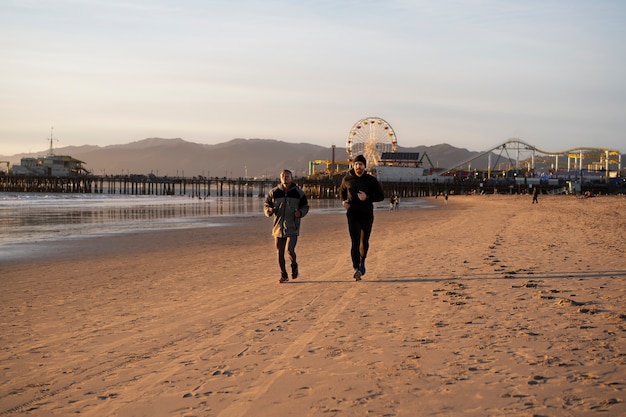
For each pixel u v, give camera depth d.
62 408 4.71
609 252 14.65
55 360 6.21
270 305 9.01
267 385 5.03
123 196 146.75
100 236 26.27
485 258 14.23
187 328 7.57
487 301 8.57
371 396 4.65
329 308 8.52
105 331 7.57
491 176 199.75
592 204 61.94
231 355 6.08
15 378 5.60
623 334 6.34
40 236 26.44
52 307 9.45
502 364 5.37
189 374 5.47
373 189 11.11
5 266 15.54
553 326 6.82
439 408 4.34
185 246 21.23
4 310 9.22
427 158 178.38
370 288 10.28
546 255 14.45
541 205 66.25
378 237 23.00
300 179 165.50
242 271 13.77
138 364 5.92
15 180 173.62
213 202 99.19
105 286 11.77
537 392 4.59
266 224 37.00
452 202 98.56
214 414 4.40
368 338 6.57
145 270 14.37
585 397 4.45
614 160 189.62
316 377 5.20
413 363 5.52
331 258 15.97
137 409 4.60
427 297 9.12
